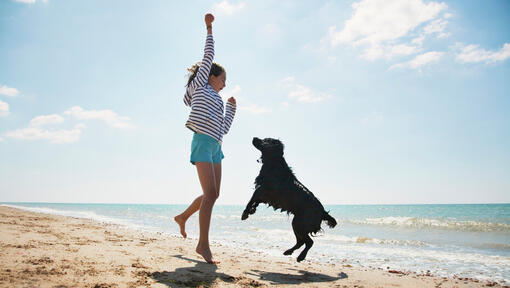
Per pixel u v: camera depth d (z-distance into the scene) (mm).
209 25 3734
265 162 4230
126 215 23969
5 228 4871
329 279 3416
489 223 14922
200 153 3424
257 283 2781
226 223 17438
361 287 3107
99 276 2381
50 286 2014
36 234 4406
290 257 5715
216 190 3689
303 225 3975
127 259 3135
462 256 6449
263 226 14695
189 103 3764
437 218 20312
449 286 3623
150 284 2338
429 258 6195
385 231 12328
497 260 5984
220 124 3613
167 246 4621
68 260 2777
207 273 2934
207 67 3557
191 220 17094
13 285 1948
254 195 4121
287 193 4051
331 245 8078
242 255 4914
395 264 5551
